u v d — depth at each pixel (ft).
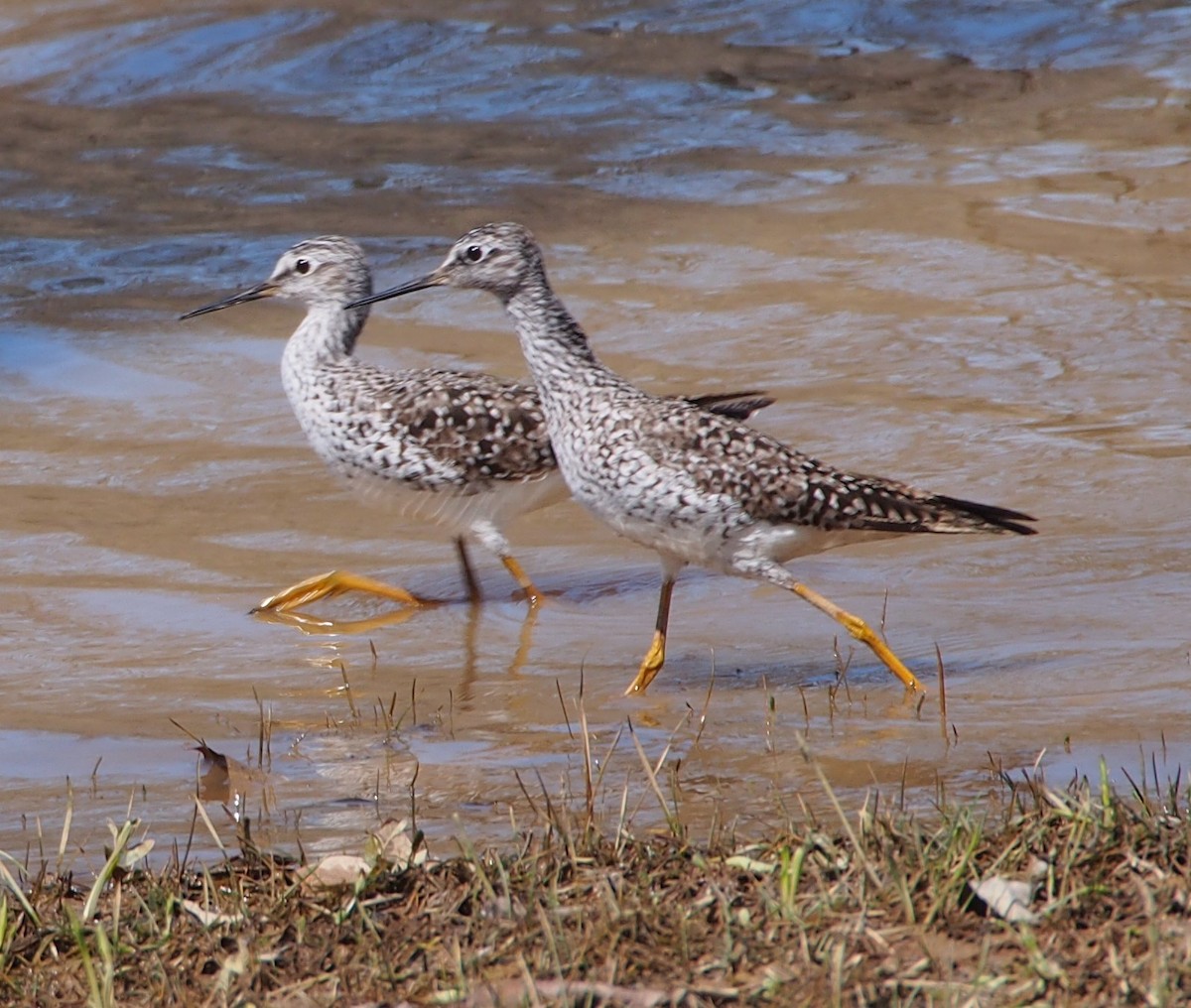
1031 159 73.97
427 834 26.94
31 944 22.94
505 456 42.06
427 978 21.20
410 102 81.97
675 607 41.04
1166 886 21.71
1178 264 62.54
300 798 29.43
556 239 67.10
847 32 88.84
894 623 38.70
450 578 43.50
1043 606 39.19
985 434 50.14
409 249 66.28
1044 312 58.95
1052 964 20.21
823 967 20.53
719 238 66.64
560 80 83.71
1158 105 79.41
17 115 80.74
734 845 24.18
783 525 35.04
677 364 55.83
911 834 23.49
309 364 44.65
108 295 62.90
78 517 46.24
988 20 89.56
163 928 23.08
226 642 38.96
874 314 59.26
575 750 31.55
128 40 87.40
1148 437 49.70
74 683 36.19
